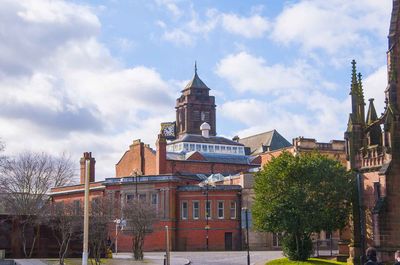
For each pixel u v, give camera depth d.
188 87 160.88
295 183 53.59
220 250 94.81
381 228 45.41
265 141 148.50
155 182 98.19
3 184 85.88
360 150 51.19
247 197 96.50
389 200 45.84
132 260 62.81
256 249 93.69
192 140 130.88
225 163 124.75
